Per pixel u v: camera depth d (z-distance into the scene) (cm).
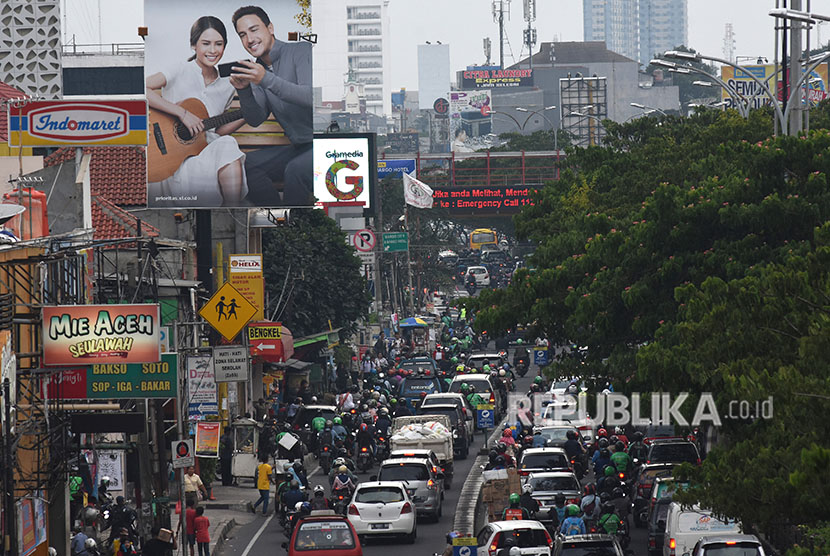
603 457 6912
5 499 3897
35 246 4775
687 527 4862
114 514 5334
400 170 19075
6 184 5975
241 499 7281
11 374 4344
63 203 6581
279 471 6894
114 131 6456
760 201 5356
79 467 5719
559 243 6612
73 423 4966
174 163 9056
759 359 3509
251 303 6469
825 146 5309
